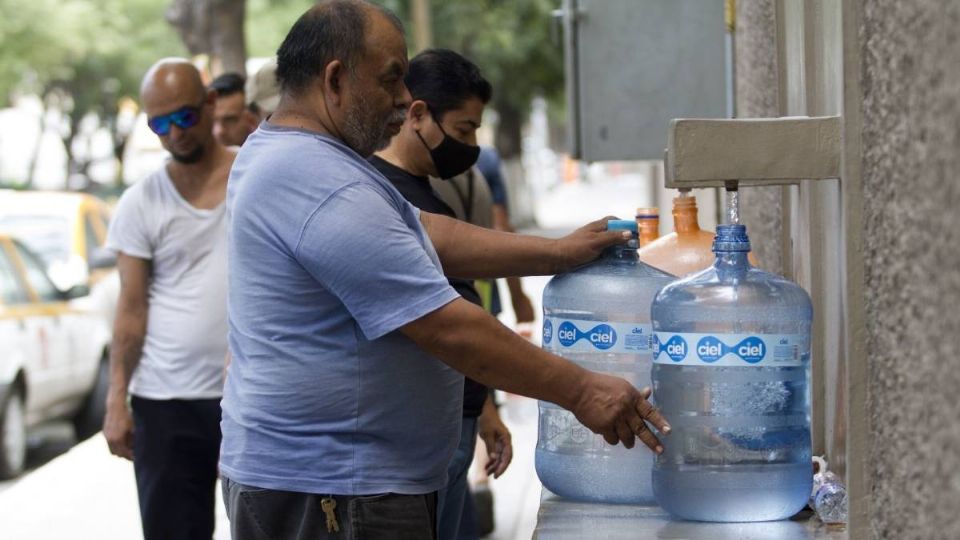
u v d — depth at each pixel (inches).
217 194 234.2
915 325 97.7
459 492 197.6
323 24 138.5
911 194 97.7
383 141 142.6
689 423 135.9
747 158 130.0
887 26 103.0
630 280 149.6
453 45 1322.6
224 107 282.7
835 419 151.4
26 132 2251.5
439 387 138.9
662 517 140.9
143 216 233.1
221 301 233.5
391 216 132.8
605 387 134.2
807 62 161.9
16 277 477.4
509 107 1590.8
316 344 135.0
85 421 527.5
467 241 163.5
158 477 233.9
